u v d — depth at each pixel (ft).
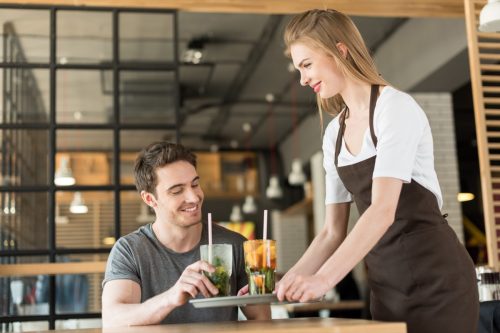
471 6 14.11
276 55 28.63
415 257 6.20
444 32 21.59
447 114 24.50
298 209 39.42
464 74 22.71
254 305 7.79
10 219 16.99
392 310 6.35
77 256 21.35
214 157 43.96
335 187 7.07
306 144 38.09
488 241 13.29
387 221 5.87
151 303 6.44
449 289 6.11
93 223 32.65
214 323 6.31
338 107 7.10
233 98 34.40
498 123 13.83
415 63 23.66
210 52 27.91
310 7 14.90
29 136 19.39
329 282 5.58
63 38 21.72
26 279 14.99
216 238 7.85
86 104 30.27
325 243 7.06
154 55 26.00
